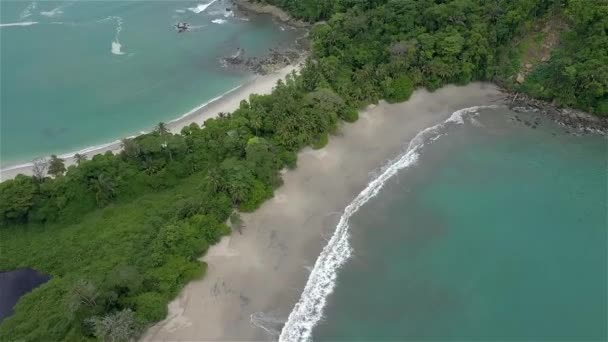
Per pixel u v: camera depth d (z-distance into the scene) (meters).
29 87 141.75
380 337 79.94
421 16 139.75
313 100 116.62
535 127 123.06
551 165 113.12
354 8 148.38
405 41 133.00
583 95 123.00
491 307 84.88
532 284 88.62
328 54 139.00
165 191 103.31
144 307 77.75
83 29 173.25
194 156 107.56
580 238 97.06
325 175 108.19
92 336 75.56
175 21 177.88
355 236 96.25
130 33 170.25
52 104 134.75
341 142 116.62
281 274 88.31
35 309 80.44
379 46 136.00
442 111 127.00
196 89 140.25
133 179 102.12
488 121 124.88
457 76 133.00
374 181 107.50
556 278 89.69
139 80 144.88
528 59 133.50
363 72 127.88
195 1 192.62
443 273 90.12
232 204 98.38
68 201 97.50
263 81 142.75
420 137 119.25
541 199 105.00
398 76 129.00
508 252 94.19
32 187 95.69
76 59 154.62
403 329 81.31
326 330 80.69
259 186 100.12
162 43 163.75
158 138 105.88
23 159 117.12
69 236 93.06
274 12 179.75
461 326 81.88
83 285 75.56
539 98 129.00
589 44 124.50
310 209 100.50
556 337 80.38
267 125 112.19
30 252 90.75
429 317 83.12
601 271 90.94
